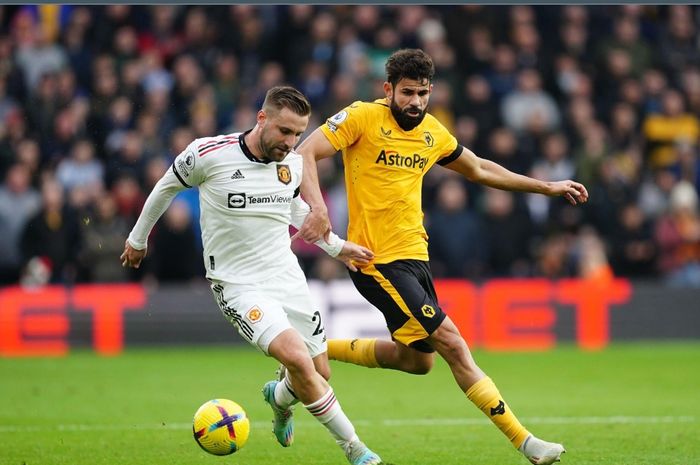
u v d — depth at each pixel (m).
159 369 43.25
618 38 62.84
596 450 25.30
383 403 34.44
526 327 51.44
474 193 54.75
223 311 22.50
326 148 22.92
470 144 55.56
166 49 58.84
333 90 55.16
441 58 57.91
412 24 59.19
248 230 22.03
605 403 34.16
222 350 50.06
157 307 50.12
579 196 24.62
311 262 51.06
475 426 29.48
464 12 61.75
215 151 21.89
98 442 26.67
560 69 61.38
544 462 21.38
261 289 21.98
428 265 23.73
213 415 21.48
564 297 51.81
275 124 21.20
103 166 52.34
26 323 48.91
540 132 56.12
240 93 56.53
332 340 25.69
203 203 22.31
